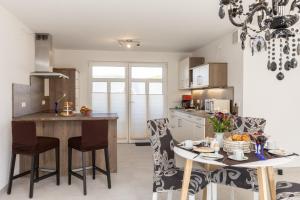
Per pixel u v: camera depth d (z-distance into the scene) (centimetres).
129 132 756
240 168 294
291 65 311
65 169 441
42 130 435
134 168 484
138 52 752
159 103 766
